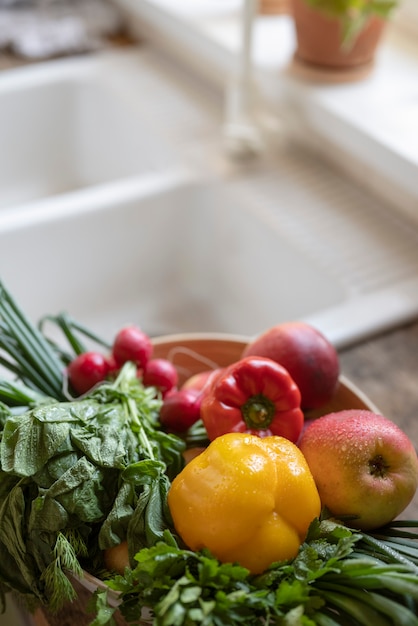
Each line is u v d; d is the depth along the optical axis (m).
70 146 1.27
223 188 1.01
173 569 0.49
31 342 0.65
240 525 0.51
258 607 0.48
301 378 0.63
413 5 1.07
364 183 1.00
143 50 1.30
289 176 1.02
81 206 0.97
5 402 0.60
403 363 0.78
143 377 0.66
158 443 0.58
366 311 0.81
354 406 0.65
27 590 0.56
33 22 1.28
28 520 0.54
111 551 0.54
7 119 1.18
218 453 0.52
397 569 0.50
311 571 0.50
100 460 0.54
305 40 0.98
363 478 0.55
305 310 0.93
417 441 0.70
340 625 0.49
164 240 1.04
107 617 0.49
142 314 1.07
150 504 0.53
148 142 1.12
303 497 0.53
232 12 1.17
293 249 0.91
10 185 1.25
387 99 0.96
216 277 1.08
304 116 1.00
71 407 0.57
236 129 1.03
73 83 1.21
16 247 0.95
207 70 1.20
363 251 0.90
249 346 0.67
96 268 1.02
